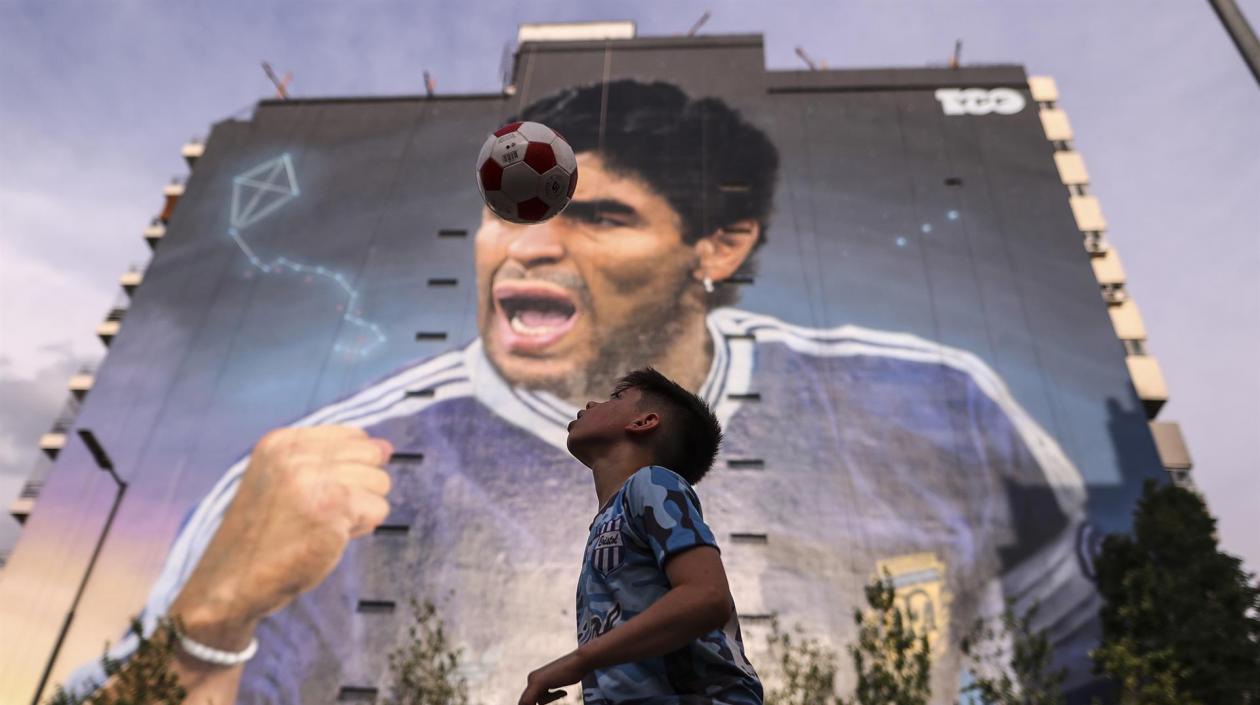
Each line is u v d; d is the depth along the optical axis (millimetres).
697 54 51375
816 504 35125
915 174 45406
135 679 25766
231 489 37531
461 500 36094
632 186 45094
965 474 35844
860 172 45469
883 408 37688
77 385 44875
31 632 34750
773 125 47531
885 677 22547
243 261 45500
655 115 48344
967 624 31828
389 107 51750
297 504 36406
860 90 49062
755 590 32875
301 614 33594
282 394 40344
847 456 36375
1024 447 36531
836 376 38656
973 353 39281
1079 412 37500
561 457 36906
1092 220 44750
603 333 40406
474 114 50594
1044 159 45875
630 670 2250
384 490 36656
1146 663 23141
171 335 43062
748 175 45406
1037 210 43969
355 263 44656
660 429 2863
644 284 41719
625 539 2402
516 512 35594
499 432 37906
